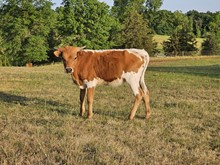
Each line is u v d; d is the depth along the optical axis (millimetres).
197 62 46500
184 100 13383
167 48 69125
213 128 8859
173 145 7270
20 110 10711
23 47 54938
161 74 25922
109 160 6098
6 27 55281
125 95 14742
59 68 36125
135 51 9703
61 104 12195
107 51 9812
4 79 20969
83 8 58906
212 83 20016
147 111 9781
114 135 7887
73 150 6523
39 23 56375
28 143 7000
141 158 6316
